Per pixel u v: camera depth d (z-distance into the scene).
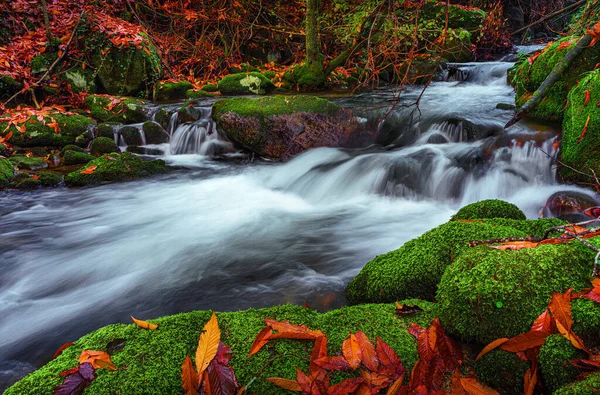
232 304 3.35
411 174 5.96
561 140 5.16
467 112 7.28
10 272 4.04
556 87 5.75
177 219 5.28
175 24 12.69
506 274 2.12
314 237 4.66
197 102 9.09
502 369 2.01
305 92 10.52
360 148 7.26
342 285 3.53
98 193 6.17
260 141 7.14
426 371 1.99
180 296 3.52
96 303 3.47
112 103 8.66
